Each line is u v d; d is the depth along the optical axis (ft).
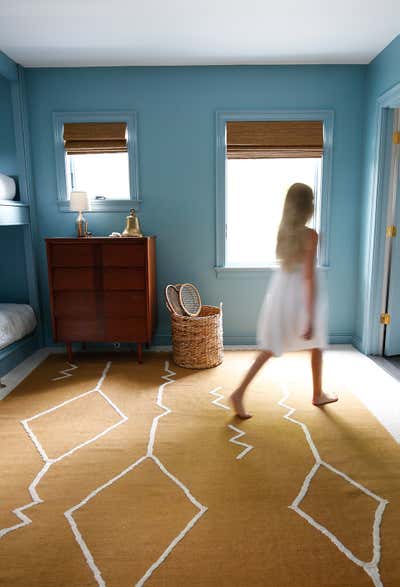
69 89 12.75
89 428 8.41
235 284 13.62
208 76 12.70
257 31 10.28
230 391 10.12
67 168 13.25
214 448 7.64
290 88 12.75
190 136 12.97
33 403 9.55
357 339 13.50
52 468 7.08
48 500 6.30
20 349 12.44
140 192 13.24
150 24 9.82
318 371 9.02
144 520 5.88
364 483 6.61
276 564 5.11
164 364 12.07
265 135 12.77
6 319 11.73
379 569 5.02
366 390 10.14
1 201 10.98
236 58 12.10
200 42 10.92
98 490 6.52
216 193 13.16
